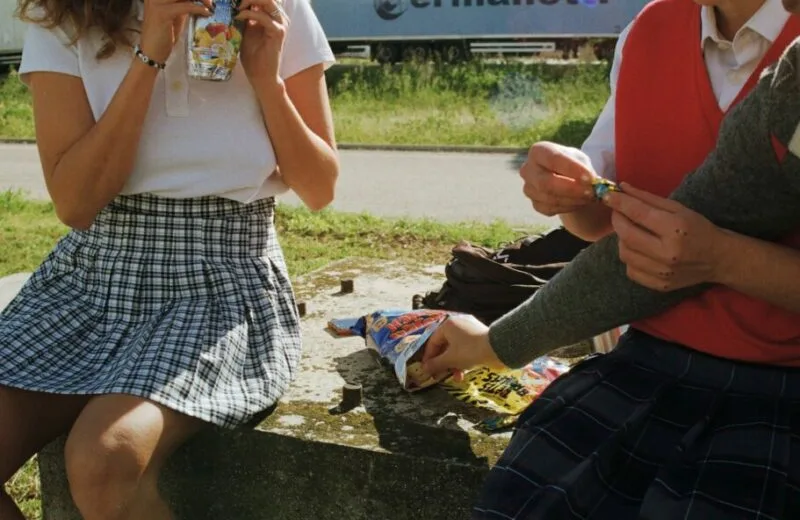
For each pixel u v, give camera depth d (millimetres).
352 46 19391
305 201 2033
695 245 1282
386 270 3104
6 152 11773
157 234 1884
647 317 1494
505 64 17109
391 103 14656
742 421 1353
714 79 1470
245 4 1767
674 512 1256
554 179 1495
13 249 5504
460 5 18047
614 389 1489
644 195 1358
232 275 1902
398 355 2107
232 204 1923
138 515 1636
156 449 1660
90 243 1917
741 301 1402
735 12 1426
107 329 1877
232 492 1939
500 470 1424
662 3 1541
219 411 1747
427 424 1894
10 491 2574
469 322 1835
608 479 1359
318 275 3047
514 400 1925
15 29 19016
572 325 1533
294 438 1847
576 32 17391
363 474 1807
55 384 1737
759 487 1253
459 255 2418
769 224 1330
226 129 1862
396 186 8836
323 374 2178
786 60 1208
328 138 2000
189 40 1737
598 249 1483
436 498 1754
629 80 1552
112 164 1776
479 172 9719
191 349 1771
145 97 1748
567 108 13555
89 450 1585
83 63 1811
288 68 1968
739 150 1291
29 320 1854
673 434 1388
